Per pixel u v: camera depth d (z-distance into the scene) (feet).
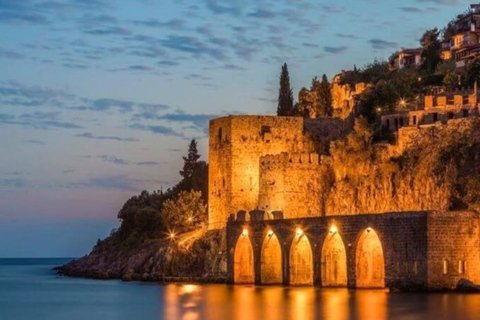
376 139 646.33
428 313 344.08
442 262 421.59
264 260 532.73
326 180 622.13
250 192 646.33
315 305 390.21
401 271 431.02
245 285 546.67
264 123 654.12
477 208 474.08
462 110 612.70
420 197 557.74
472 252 427.33
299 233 500.74
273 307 391.04
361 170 609.01
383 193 582.76
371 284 467.93
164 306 433.07
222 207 653.30
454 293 418.31
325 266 486.38
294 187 617.21
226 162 650.43
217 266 621.72
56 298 533.14
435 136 582.35
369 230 451.12
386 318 332.19
